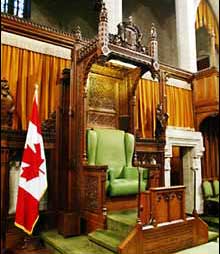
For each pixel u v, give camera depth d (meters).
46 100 5.31
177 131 7.52
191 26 8.62
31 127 4.31
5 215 4.42
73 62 5.07
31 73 5.22
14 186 4.68
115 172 5.22
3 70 4.88
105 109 5.88
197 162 7.94
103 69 5.93
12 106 4.53
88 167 4.63
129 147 5.64
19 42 5.16
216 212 7.51
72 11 9.45
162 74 7.43
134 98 6.10
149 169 5.55
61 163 4.99
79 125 4.88
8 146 4.52
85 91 4.92
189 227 4.34
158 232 3.92
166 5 9.88
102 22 4.58
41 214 4.81
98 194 4.39
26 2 7.00
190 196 7.86
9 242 4.40
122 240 3.84
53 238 4.40
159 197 4.04
